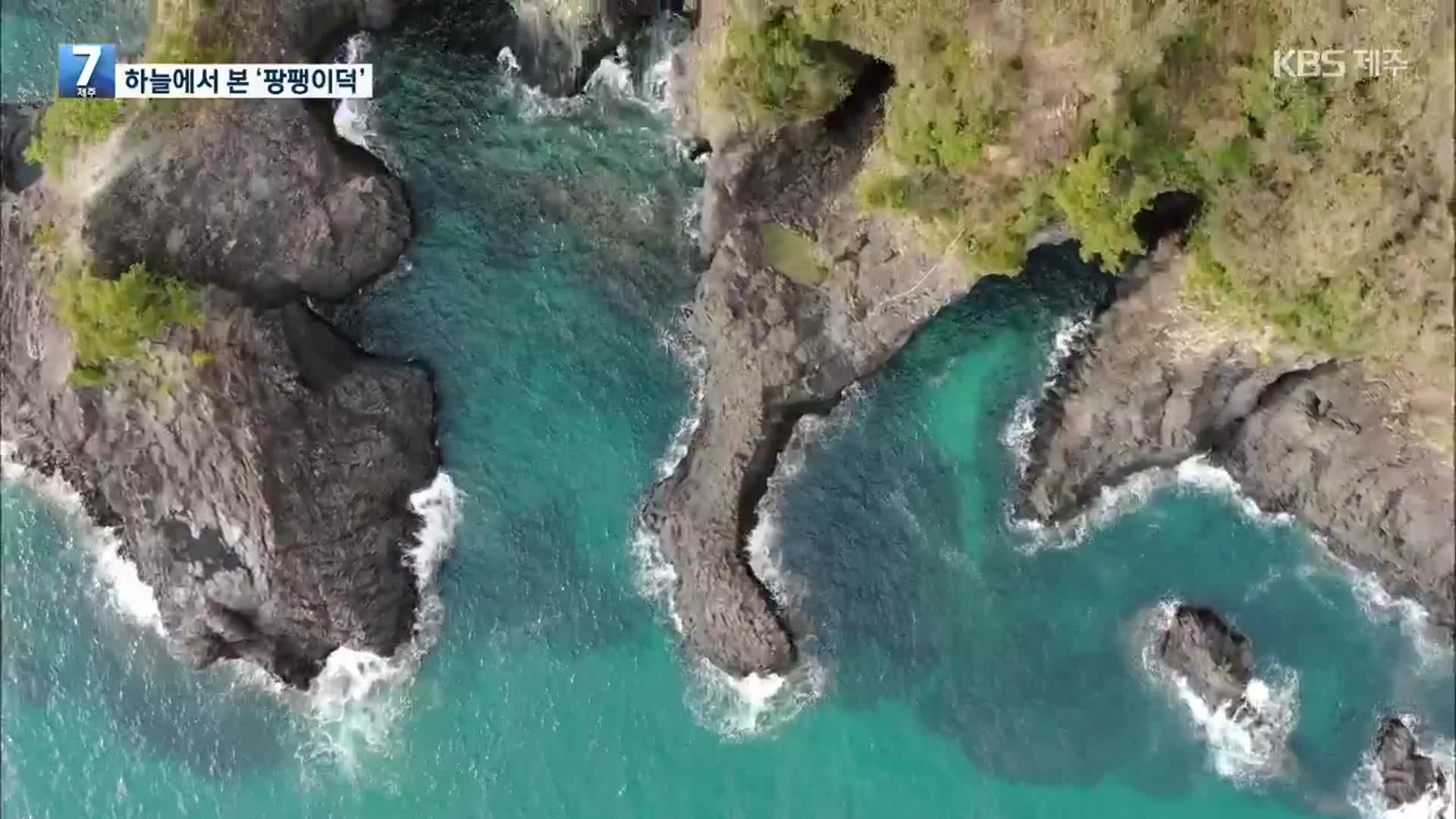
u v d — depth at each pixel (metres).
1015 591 34.47
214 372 33.19
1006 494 34.62
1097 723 33.91
